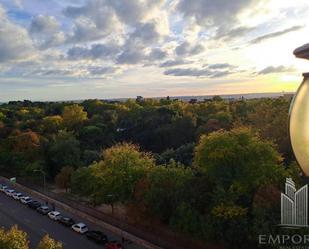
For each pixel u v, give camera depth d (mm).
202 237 32844
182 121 78875
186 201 34375
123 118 96188
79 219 45250
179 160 57750
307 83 3590
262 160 33531
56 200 53312
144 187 38531
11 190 58281
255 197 31031
